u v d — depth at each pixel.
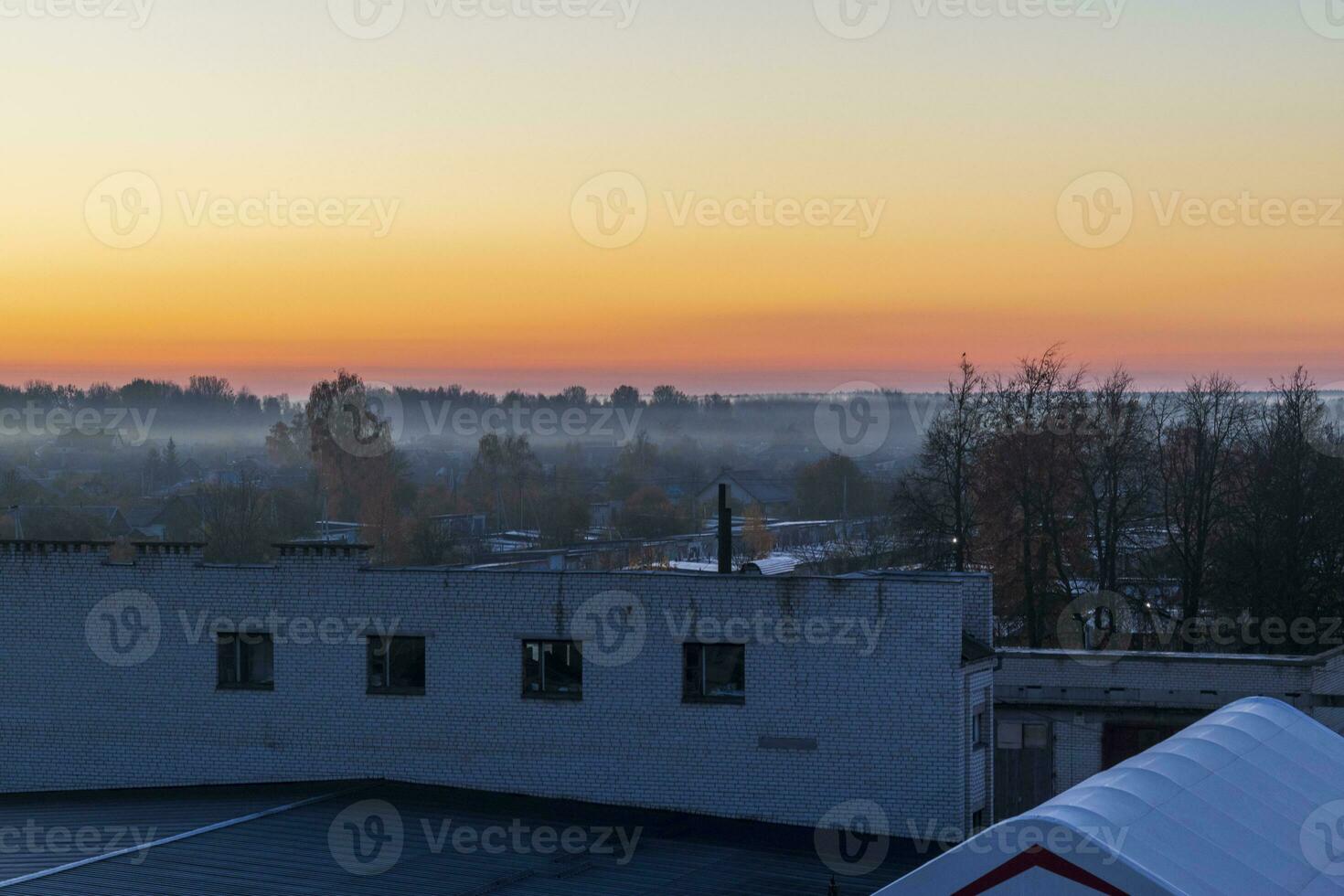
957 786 26.09
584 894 21.62
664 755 27.05
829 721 26.56
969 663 26.42
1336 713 32.56
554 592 27.44
